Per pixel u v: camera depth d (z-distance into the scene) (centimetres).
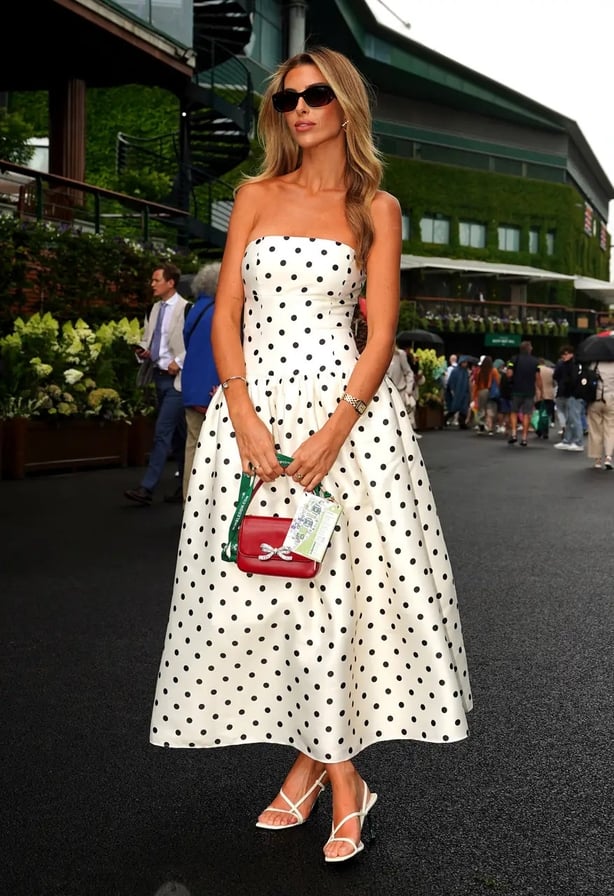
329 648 238
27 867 240
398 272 254
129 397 1205
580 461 1457
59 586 539
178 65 1853
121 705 355
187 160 2100
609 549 688
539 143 5400
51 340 1142
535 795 284
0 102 2750
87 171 2953
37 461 1080
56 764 303
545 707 358
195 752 316
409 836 258
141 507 834
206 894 228
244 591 243
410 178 4788
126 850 250
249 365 253
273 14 3428
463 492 1032
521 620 485
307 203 253
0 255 1368
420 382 2175
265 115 265
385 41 4356
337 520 237
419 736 247
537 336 5088
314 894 228
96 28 1648
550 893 229
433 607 244
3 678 383
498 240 5116
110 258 1548
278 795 266
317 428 246
